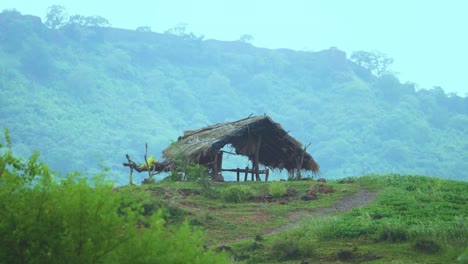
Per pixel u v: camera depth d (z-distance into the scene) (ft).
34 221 61.98
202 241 66.39
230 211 210.79
